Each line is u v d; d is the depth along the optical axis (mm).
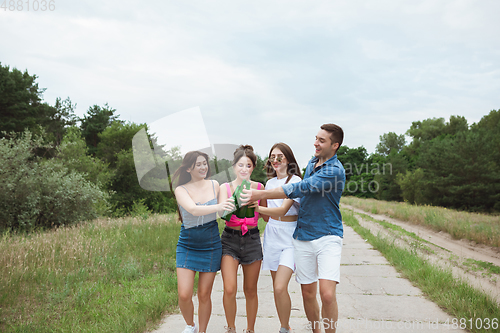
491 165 33219
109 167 29875
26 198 11195
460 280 4797
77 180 13180
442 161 36500
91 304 3965
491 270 6531
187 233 2896
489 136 36062
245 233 3123
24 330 3221
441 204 37281
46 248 6074
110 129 32219
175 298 4156
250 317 3154
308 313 3096
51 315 3684
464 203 34531
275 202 3365
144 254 6461
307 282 3018
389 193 57750
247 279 3174
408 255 6809
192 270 2865
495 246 10031
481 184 32156
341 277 5594
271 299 4434
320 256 2873
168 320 3615
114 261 5602
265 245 3312
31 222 11125
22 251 5688
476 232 11594
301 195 2842
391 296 4512
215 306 4195
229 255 3043
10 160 11484
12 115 28062
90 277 5004
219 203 2803
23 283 4516
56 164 13281
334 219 2938
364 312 3881
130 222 10414
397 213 20359
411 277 5383
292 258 3102
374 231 13133
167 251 6887
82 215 12867
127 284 4781
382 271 6016
